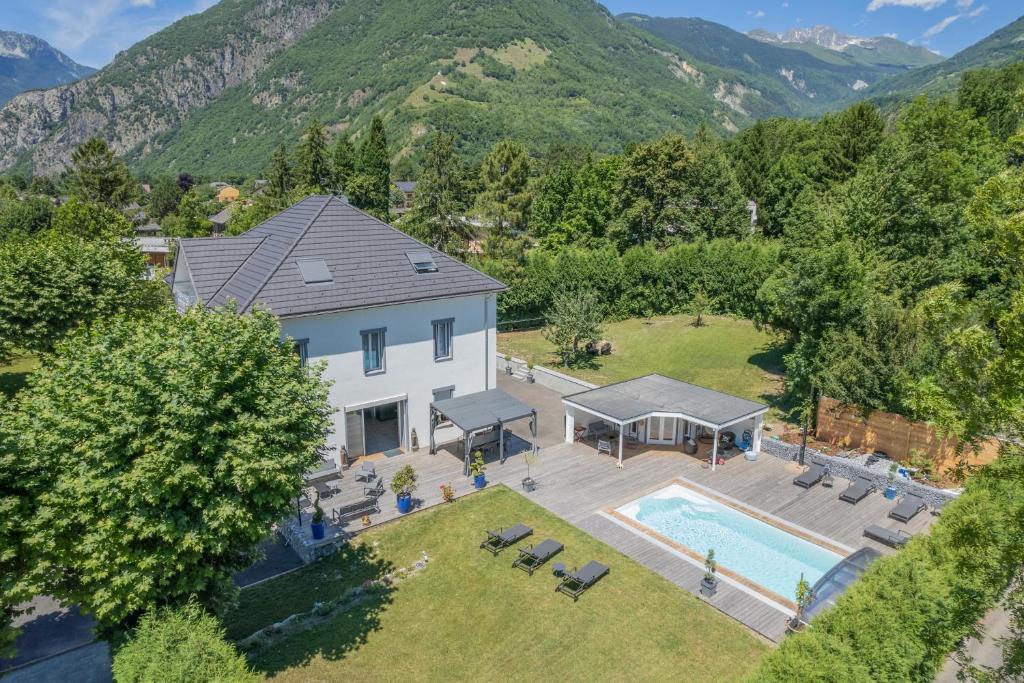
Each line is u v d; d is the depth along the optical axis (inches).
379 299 1092.5
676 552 852.6
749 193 3353.8
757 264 2096.5
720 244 2235.5
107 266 1326.3
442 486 1004.6
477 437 1259.2
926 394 448.5
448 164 2785.4
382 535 900.0
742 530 913.5
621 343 1991.9
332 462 1075.9
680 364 1752.0
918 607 525.0
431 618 722.8
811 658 493.4
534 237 2864.2
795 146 3526.1
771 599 751.1
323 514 901.2
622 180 2664.9
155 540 559.2
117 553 531.5
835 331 1179.3
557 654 658.8
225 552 624.1
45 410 546.3
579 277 2174.0
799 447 1151.0
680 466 1134.4
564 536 889.5
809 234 1675.7
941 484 998.4
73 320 1254.9
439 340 1205.7
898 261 1364.4
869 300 1167.0
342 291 1076.5
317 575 817.5
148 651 512.1
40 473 530.6
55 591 550.6
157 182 7549.2
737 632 690.2
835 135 2787.9
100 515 540.4
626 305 2255.2
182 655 502.0
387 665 647.8
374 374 1124.5
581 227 2869.1
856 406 1119.0
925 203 1353.3
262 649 668.7
